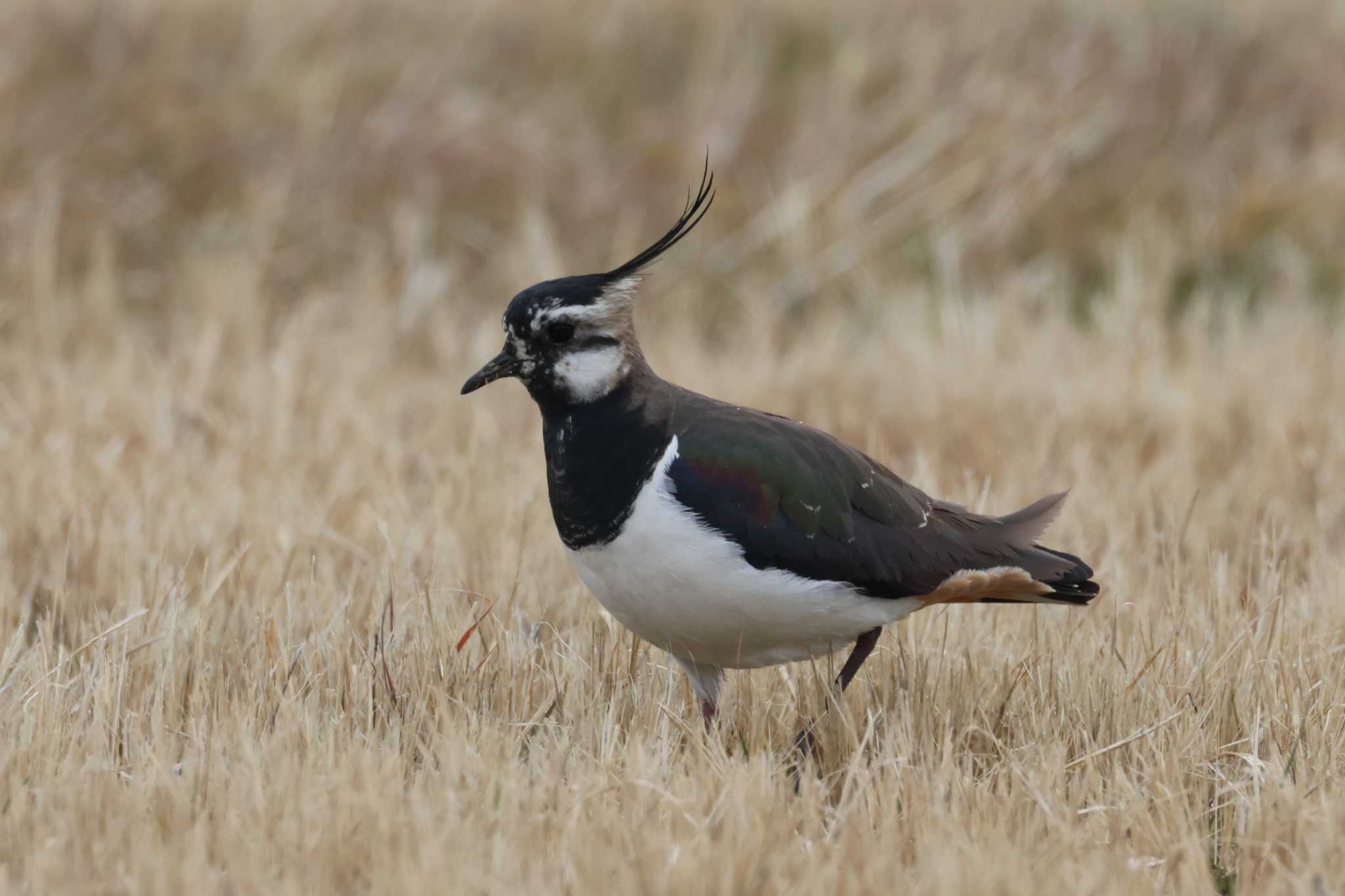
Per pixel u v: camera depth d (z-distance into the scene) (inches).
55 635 529.7
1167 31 1224.8
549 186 1134.4
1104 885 348.2
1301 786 394.9
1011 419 759.7
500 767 398.9
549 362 433.1
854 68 1193.4
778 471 423.8
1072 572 456.4
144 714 434.9
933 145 1145.4
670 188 1138.7
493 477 659.4
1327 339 908.6
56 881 339.6
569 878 348.2
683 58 1229.7
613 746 418.3
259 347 901.2
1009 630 516.1
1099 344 916.6
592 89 1205.7
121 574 551.2
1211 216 1098.1
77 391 762.2
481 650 483.5
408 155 1126.4
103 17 1151.0
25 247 994.7
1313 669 469.1
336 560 581.3
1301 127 1184.8
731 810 374.3
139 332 945.5
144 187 1077.8
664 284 1075.9
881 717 443.5
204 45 1173.1
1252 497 644.1
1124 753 432.8
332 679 464.4
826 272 1072.2
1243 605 534.9
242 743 406.0
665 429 432.8
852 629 441.4
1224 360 875.4
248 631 496.7
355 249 1072.8
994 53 1210.0
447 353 920.3
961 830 370.6
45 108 1089.4
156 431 700.7
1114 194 1128.8
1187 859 367.6
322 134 1123.3
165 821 374.6
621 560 427.5
